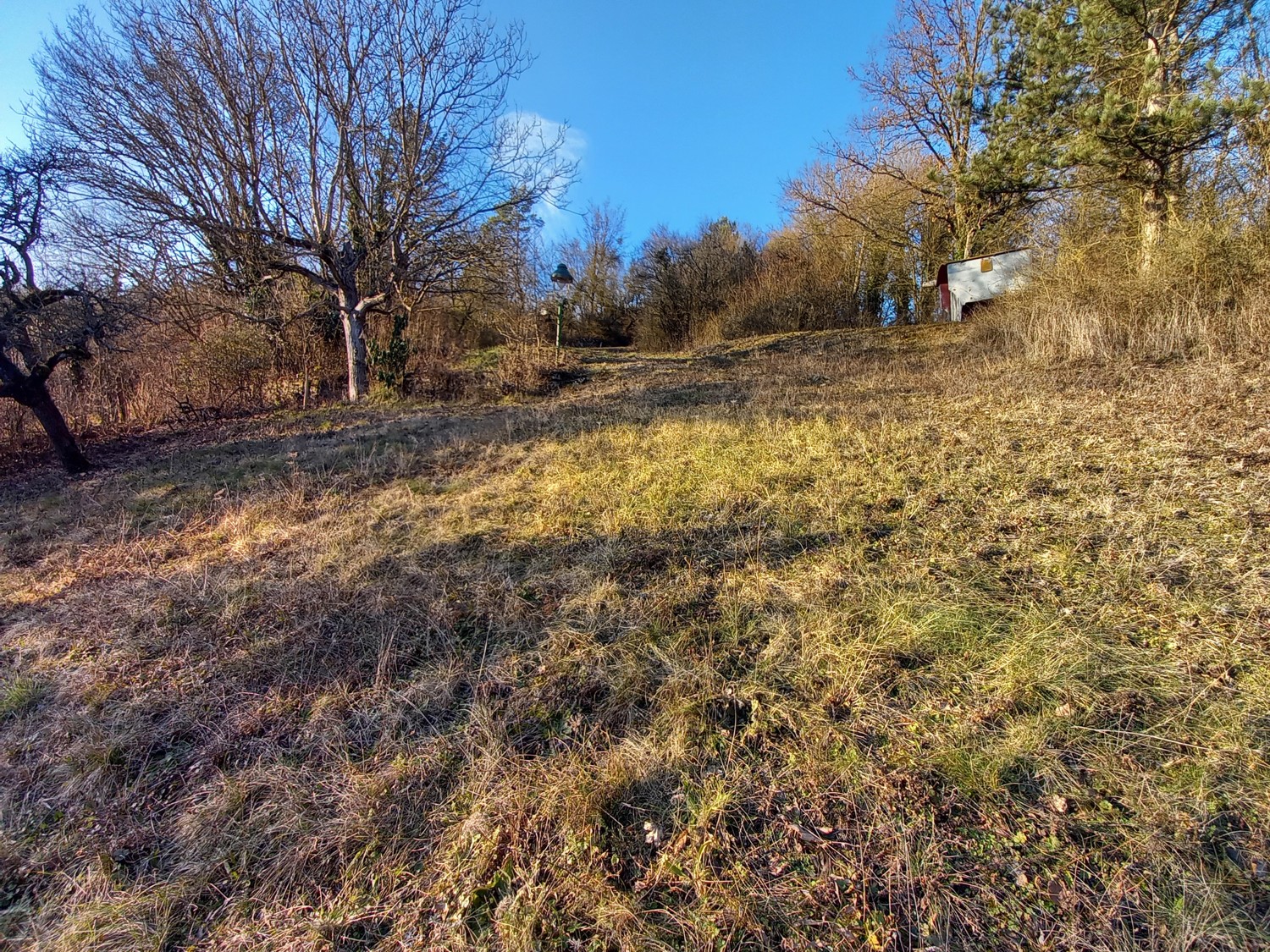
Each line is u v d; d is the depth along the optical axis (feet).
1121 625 7.54
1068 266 26.37
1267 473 10.96
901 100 53.42
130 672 8.53
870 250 64.18
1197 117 19.69
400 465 17.99
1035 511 10.82
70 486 20.51
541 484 15.23
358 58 31.37
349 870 5.35
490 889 5.06
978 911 4.59
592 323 99.30
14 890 5.42
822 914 4.66
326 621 9.34
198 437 28.14
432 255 35.40
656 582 9.70
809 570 9.60
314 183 32.68
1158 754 5.74
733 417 20.43
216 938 4.91
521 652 8.22
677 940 4.55
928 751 6.03
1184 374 18.08
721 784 5.88
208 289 32.83
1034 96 27.32
